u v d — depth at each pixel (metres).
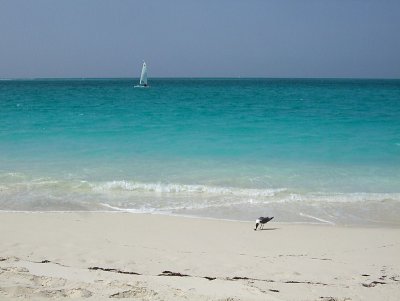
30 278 6.64
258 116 32.72
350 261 8.71
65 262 8.11
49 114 32.97
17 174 15.42
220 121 29.56
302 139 22.78
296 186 14.55
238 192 13.77
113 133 24.17
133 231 10.34
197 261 8.48
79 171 16.02
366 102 48.97
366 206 12.77
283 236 10.27
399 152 19.67
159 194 13.63
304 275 7.88
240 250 9.23
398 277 7.88
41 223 10.73
